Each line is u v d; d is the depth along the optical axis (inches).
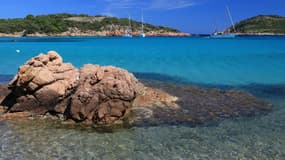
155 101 859.4
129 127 682.2
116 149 567.2
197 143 596.7
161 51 2593.5
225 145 587.8
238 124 705.0
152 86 1104.2
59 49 2874.0
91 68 834.2
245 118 747.4
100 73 752.3
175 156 540.1
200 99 910.4
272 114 780.0
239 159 530.6
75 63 1747.0
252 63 1785.2
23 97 760.3
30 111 762.8
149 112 774.5
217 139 616.7
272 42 4037.9
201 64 1743.4
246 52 2458.2
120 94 722.8
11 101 815.1
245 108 828.0
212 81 1235.9
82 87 743.7
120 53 2397.9
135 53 2399.1
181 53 2391.7
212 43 3939.5
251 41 4421.8
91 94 719.1
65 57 2073.1
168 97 893.2
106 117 707.4
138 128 676.1
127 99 732.0
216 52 2470.5
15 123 704.4
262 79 1280.8
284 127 685.3
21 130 660.1
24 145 579.5
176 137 626.2
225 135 637.9
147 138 620.7
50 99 754.8
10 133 641.0
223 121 724.0
